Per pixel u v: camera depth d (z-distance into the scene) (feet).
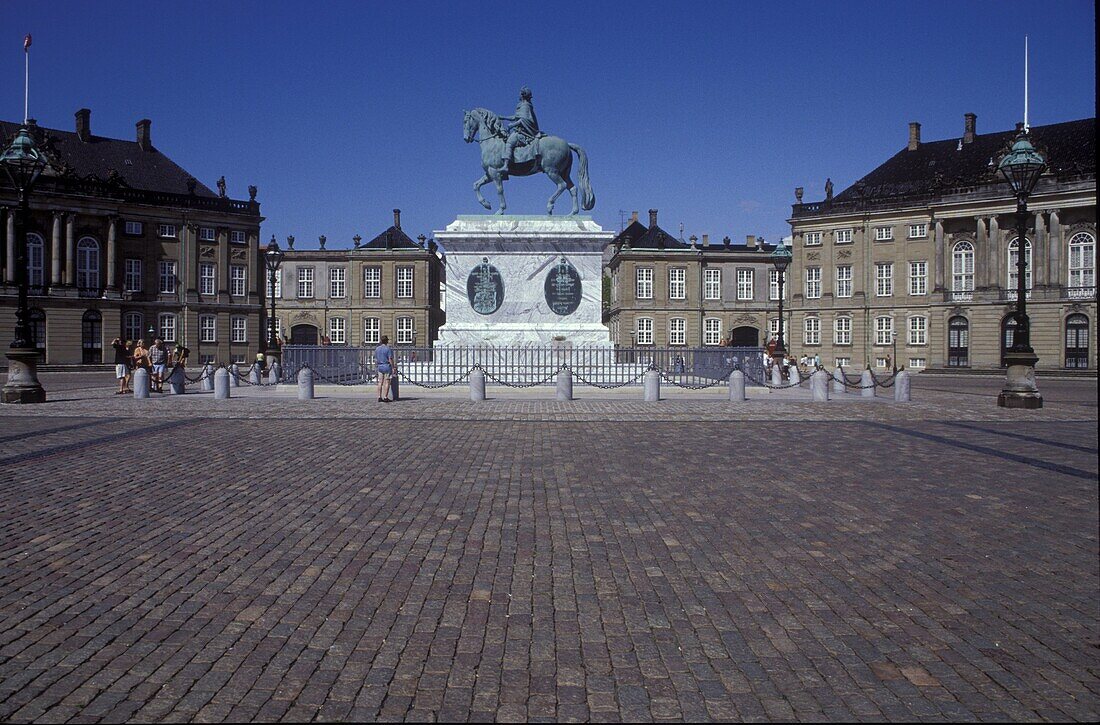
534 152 99.96
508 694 15.02
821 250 250.78
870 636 17.85
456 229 97.25
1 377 170.71
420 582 21.47
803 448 46.55
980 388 129.49
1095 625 18.52
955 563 23.39
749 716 14.24
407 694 15.01
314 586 21.09
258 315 262.88
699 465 40.29
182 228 246.47
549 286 97.04
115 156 248.11
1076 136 215.51
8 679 15.51
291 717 14.14
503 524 27.91
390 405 73.92
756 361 99.25
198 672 15.88
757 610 19.45
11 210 217.15
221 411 68.08
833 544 25.41
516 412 66.95
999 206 213.46
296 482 35.29
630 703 14.70
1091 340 201.46
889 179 251.60
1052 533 26.76
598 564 23.24
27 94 119.65
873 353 241.14
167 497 31.96
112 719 13.99
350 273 295.07
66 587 20.88
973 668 16.21
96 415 64.64
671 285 295.07
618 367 93.91
